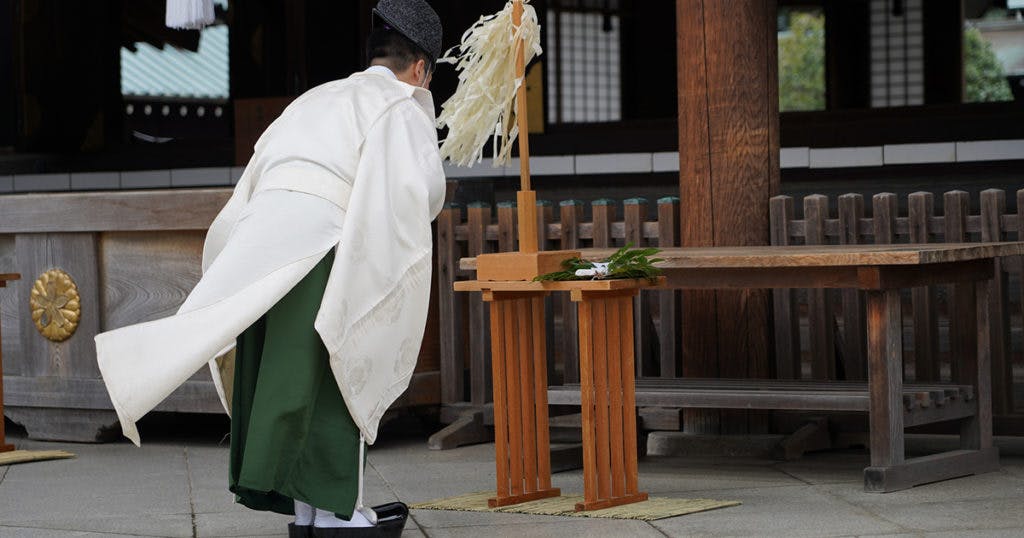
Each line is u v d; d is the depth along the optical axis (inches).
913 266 203.0
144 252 278.1
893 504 190.2
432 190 162.4
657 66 661.3
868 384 211.2
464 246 282.7
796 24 1102.4
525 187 186.2
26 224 284.4
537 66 518.3
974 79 944.3
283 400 154.4
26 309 288.4
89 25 546.9
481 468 237.8
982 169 427.2
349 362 155.5
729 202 251.9
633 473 192.9
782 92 1103.6
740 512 186.2
